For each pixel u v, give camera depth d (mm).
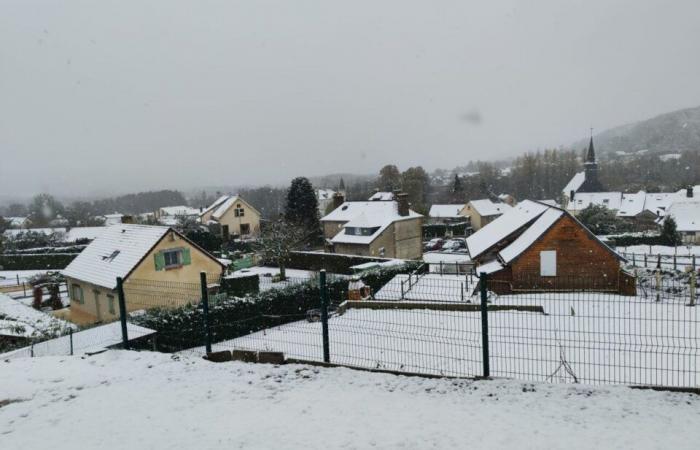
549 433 6047
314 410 7043
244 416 6945
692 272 18578
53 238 56500
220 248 47188
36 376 9406
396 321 16016
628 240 50656
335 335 14852
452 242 56406
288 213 55469
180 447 6105
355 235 46719
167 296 23078
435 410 6867
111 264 24250
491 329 14195
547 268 25047
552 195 121500
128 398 7902
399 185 88125
